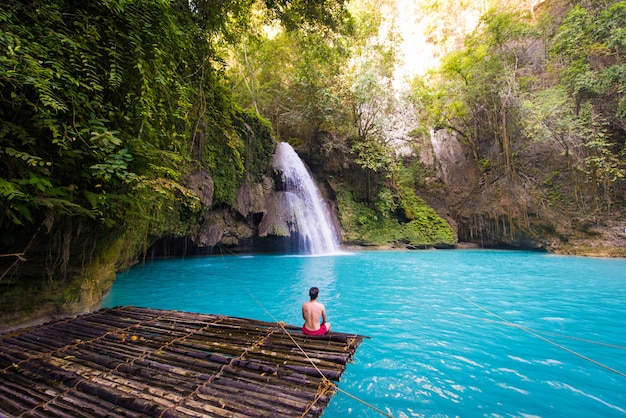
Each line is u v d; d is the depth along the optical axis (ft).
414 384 10.38
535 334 15.11
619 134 48.52
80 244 14.97
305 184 57.67
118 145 12.55
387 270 35.24
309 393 7.79
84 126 10.86
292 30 34.68
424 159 77.61
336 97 59.00
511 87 55.36
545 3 60.75
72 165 11.87
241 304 20.66
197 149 33.37
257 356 10.02
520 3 67.56
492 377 10.88
